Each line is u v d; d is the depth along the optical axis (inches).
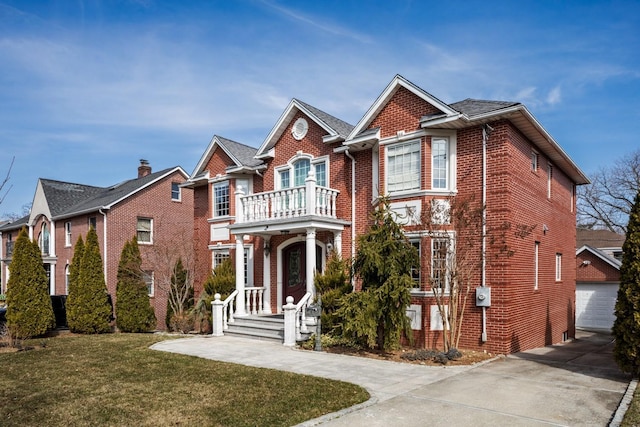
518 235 481.7
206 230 836.0
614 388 331.3
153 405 290.5
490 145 500.4
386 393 316.2
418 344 514.0
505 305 475.5
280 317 637.3
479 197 503.2
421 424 255.1
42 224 1247.5
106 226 1013.8
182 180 1174.3
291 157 685.9
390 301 453.4
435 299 505.0
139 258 808.9
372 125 579.8
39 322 648.4
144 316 788.6
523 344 516.4
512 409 282.2
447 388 330.3
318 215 573.0
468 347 495.5
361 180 610.5
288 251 698.2
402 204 539.8
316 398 302.2
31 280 651.5
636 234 362.3
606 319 966.4
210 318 673.6
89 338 616.1
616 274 964.0
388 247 464.1
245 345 525.0
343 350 485.1
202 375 369.4
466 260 467.8
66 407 287.6
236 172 744.3
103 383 347.3
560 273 705.6
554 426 253.1
